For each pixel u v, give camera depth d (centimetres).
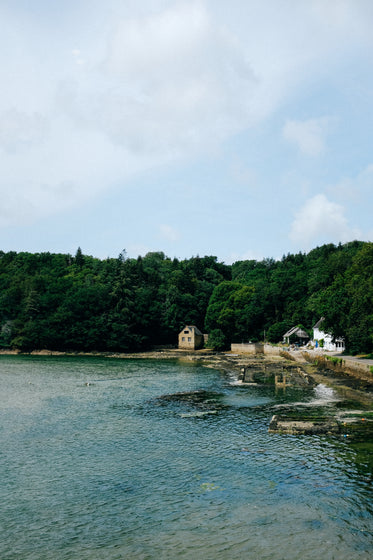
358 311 6366
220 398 4759
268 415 3841
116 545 1692
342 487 2166
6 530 1827
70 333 12062
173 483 2288
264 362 9206
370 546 1630
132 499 2103
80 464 2600
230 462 2583
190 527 1814
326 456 2633
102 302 12681
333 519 1839
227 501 2048
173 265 18850
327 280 12925
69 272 16812
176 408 4222
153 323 13800
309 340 12269
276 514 1898
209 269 19338
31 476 2414
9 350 12281
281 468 2452
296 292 13662
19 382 6084
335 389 5241
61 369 7881
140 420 3712
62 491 2209
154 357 10994
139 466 2555
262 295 13712
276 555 1584
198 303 15975
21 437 3181
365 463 2497
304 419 3522
